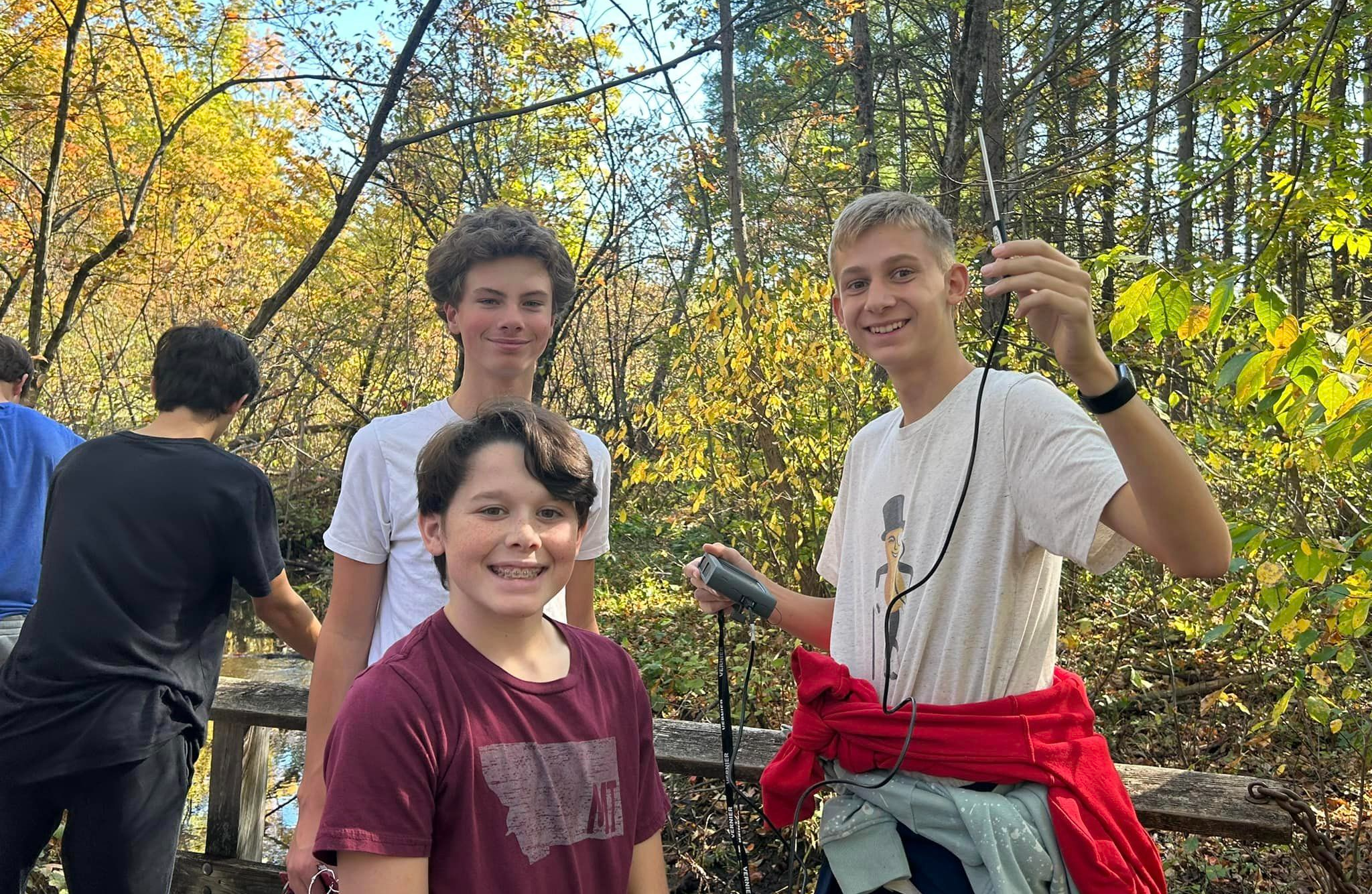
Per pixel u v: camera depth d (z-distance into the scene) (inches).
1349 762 149.4
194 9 334.3
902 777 58.6
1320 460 121.3
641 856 54.4
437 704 46.9
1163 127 258.5
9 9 321.4
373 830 43.9
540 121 364.2
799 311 188.2
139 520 79.9
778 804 65.3
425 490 52.1
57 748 76.8
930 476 61.3
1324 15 203.0
